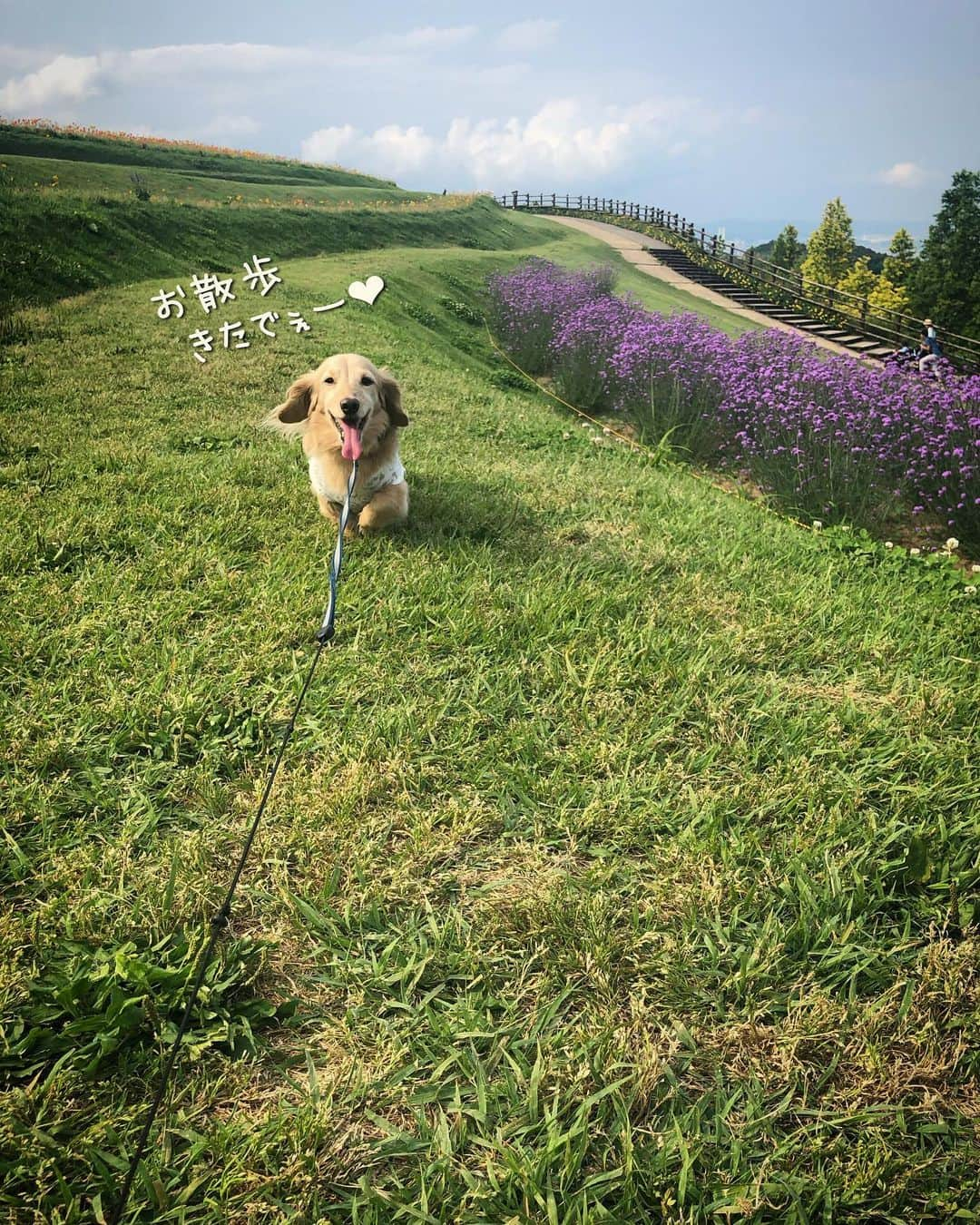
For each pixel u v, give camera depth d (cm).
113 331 876
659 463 744
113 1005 160
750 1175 145
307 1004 176
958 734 288
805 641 352
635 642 331
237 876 179
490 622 337
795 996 183
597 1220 135
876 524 668
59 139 2900
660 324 1230
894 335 2103
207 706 266
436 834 223
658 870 216
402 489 432
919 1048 172
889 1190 143
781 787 250
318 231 2055
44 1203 133
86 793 224
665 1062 165
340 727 264
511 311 1559
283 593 345
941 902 212
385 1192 140
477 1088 156
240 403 681
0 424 550
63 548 360
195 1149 142
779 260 6256
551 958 188
